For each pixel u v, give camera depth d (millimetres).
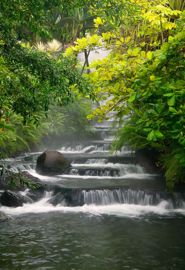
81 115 18422
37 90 4945
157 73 5500
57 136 17719
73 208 9539
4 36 4816
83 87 5375
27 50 4992
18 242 7035
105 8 5477
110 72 7660
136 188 10234
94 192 9953
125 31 9625
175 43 5395
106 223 8289
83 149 16797
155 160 12719
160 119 4812
